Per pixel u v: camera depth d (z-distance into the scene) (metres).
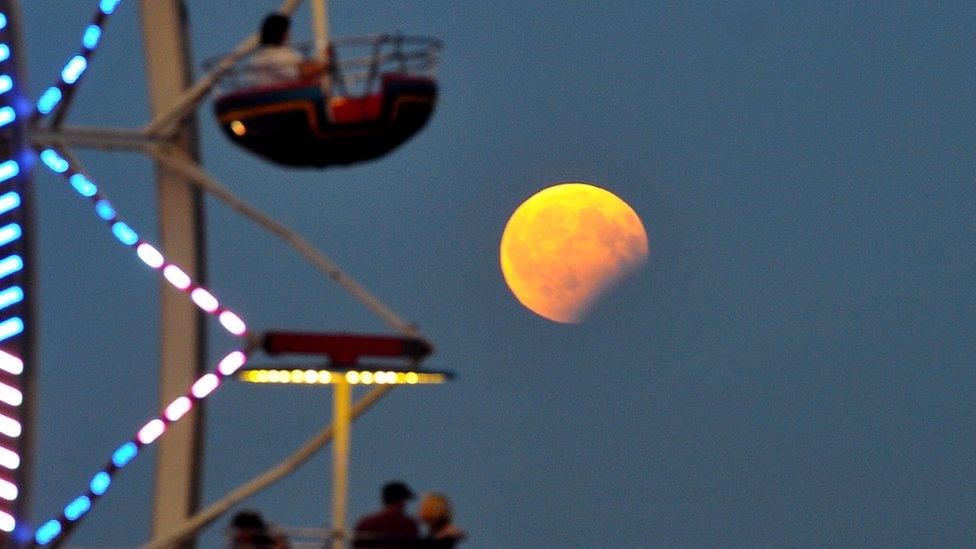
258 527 58.09
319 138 59.91
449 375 56.69
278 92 59.47
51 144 62.91
